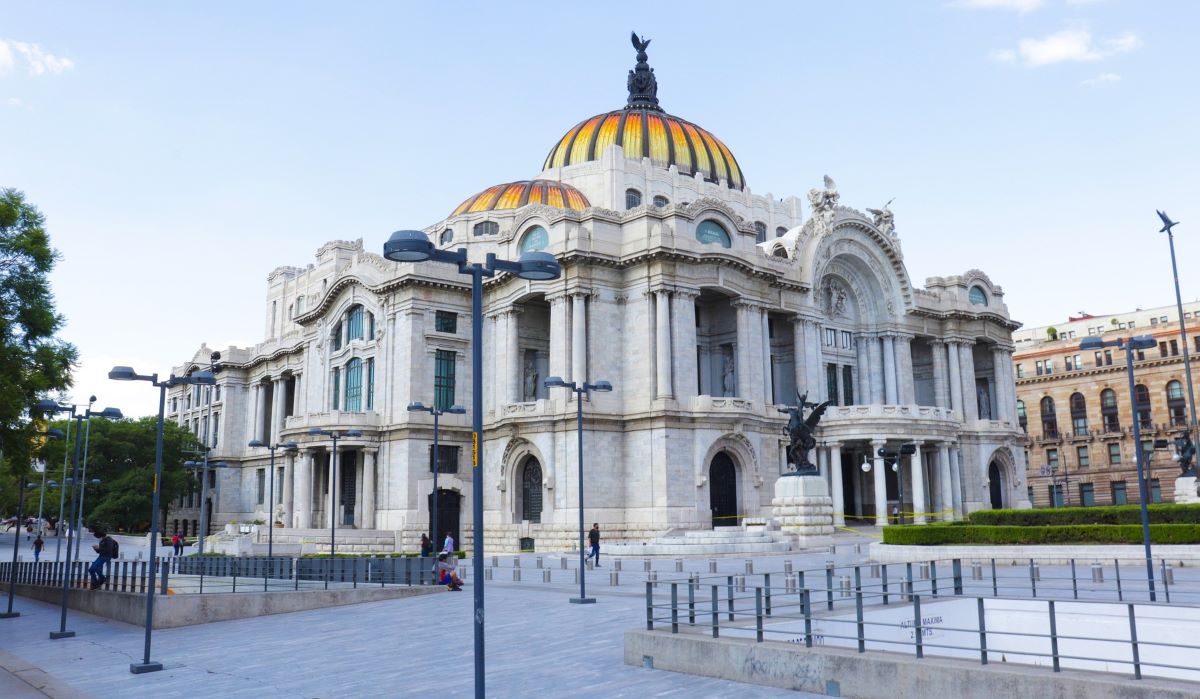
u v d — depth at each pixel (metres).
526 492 76.44
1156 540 42.75
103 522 104.00
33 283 48.16
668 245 71.94
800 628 24.20
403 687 21.03
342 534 72.44
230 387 117.62
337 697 20.34
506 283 79.44
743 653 20.09
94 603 40.12
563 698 19.06
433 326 80.12
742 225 78.56
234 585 38.28
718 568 48.50
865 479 88.50
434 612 34.88
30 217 49.28
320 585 42.44
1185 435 61.59
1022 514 50.47
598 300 73.88
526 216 77.75
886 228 93.25
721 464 74.19
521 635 27.89
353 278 86.75
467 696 19.75
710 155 104.38
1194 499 59.47
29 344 48.97
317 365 95.38
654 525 69.12
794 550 59.56
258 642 29.73
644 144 100.31
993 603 28.81
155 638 32.00
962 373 95.44
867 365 90.75
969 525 50.31
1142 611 26.30
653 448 70.38
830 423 80.38
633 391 72.88
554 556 62.62
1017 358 139.00
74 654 28.83
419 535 75.50
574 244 72.44
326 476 89.00
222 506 114.44
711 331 82.06
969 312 95.56
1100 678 15.48
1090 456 128.50
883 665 17.77
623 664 22.50
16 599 49.94
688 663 21.09
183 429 115.56
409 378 78.00
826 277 90.00
